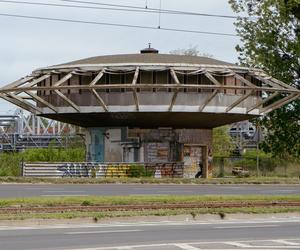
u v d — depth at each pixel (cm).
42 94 6631
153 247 1920
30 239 2153
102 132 6738
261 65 7356
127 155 6575
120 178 5766
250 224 2852
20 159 6962
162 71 6362
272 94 6600
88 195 4012
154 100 6312
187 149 6744
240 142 12000
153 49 7212
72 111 6388
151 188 4841
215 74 6444
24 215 2848
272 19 7250
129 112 6312
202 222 2958
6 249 1866
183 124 6681
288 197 3969
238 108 6575
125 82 6347
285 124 7675
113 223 2867
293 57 7362
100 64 6303
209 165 6900
